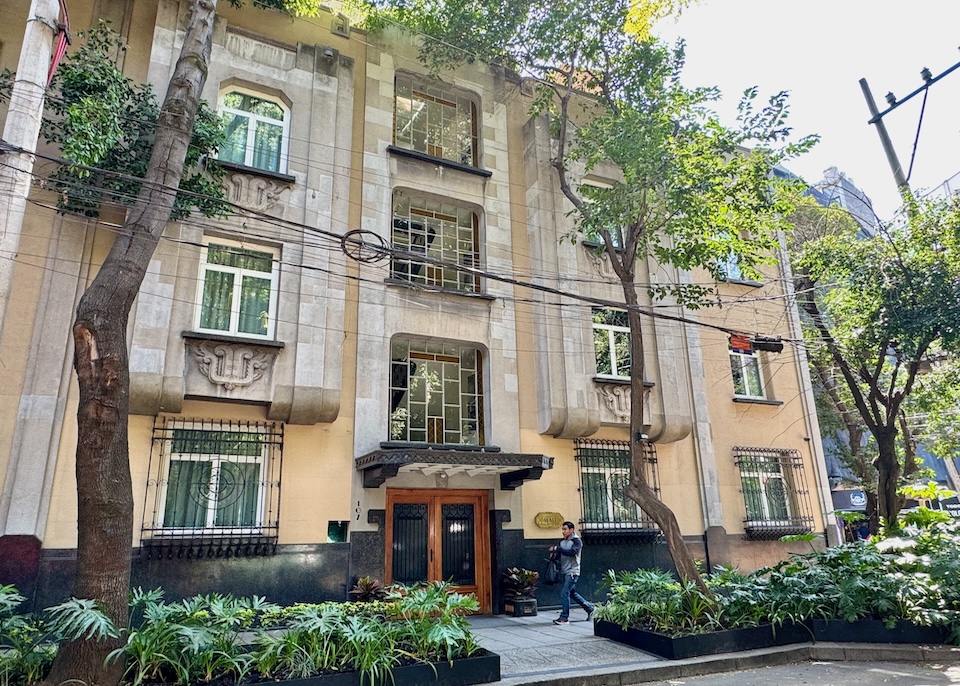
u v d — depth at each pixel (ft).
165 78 37.50
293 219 39.37
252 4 42.68
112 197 33.58
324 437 37.83
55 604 30.04
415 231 45.32
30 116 22.39
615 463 46.16
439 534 40.63
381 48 46.80
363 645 23.08
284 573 35.17
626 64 39.75
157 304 34.24
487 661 24.77
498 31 41.96
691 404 49.98
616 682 25.70
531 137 49.47
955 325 41.22
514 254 46.93
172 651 20.85
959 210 43.06
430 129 48.49
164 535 33.09
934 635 30.58
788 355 55.98
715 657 28.12
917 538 37.83
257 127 41.14
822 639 31.09
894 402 46.44
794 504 51.88
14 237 20.94
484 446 41.78
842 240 49.65
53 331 32.78
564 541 38.52
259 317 38.06
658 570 35.19
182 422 34.81
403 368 42.42
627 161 35.24
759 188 36.06
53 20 23.82
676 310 50.85
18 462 30.71
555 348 44.78
